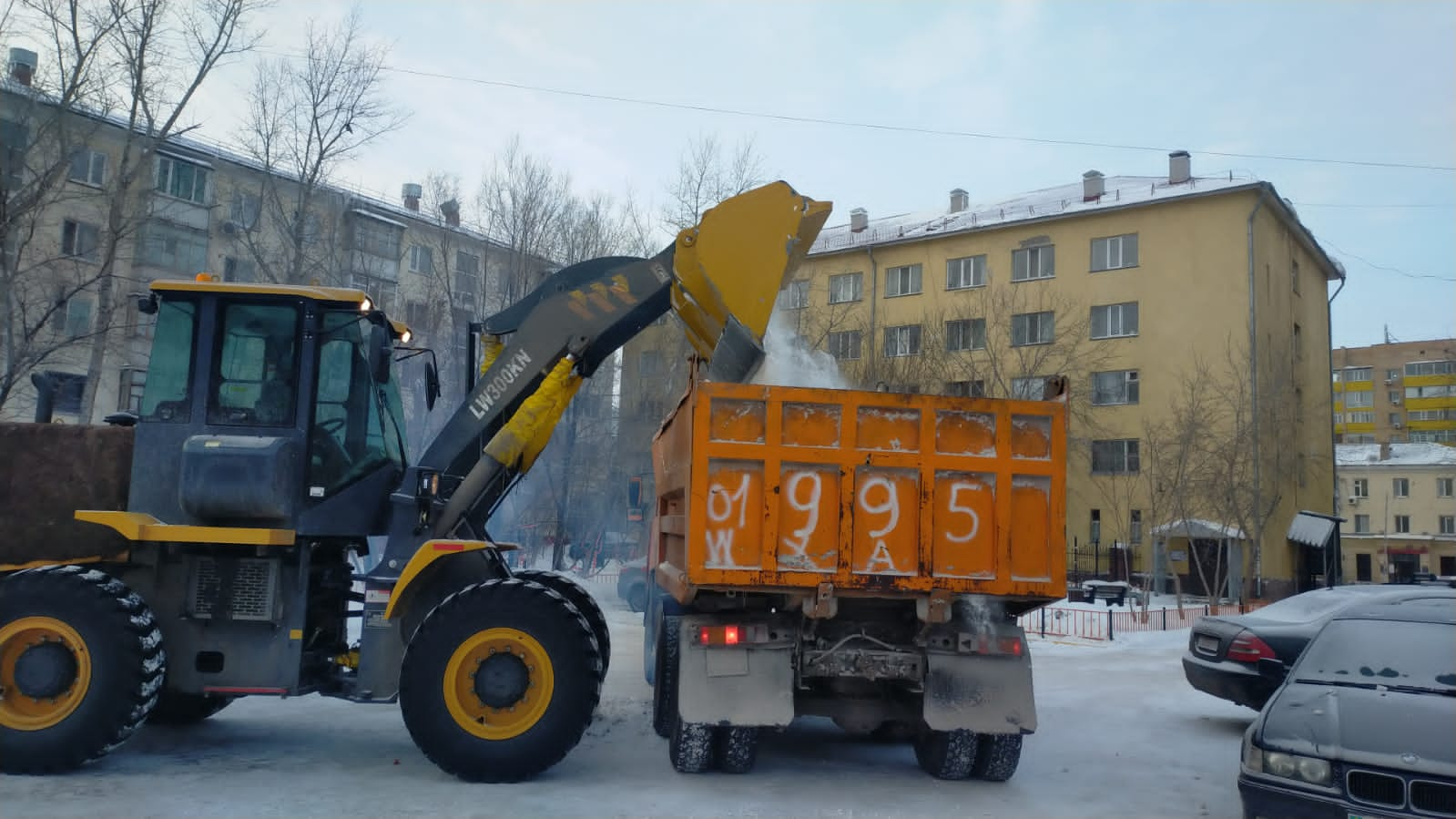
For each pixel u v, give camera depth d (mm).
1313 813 4355
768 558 5773
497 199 24438
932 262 37562
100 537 6277
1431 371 95188
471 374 7637
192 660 6254
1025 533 5977
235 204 28016
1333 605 8984
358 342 6805
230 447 6188
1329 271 41000
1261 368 32469
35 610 5777
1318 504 38062
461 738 5844
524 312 7676
